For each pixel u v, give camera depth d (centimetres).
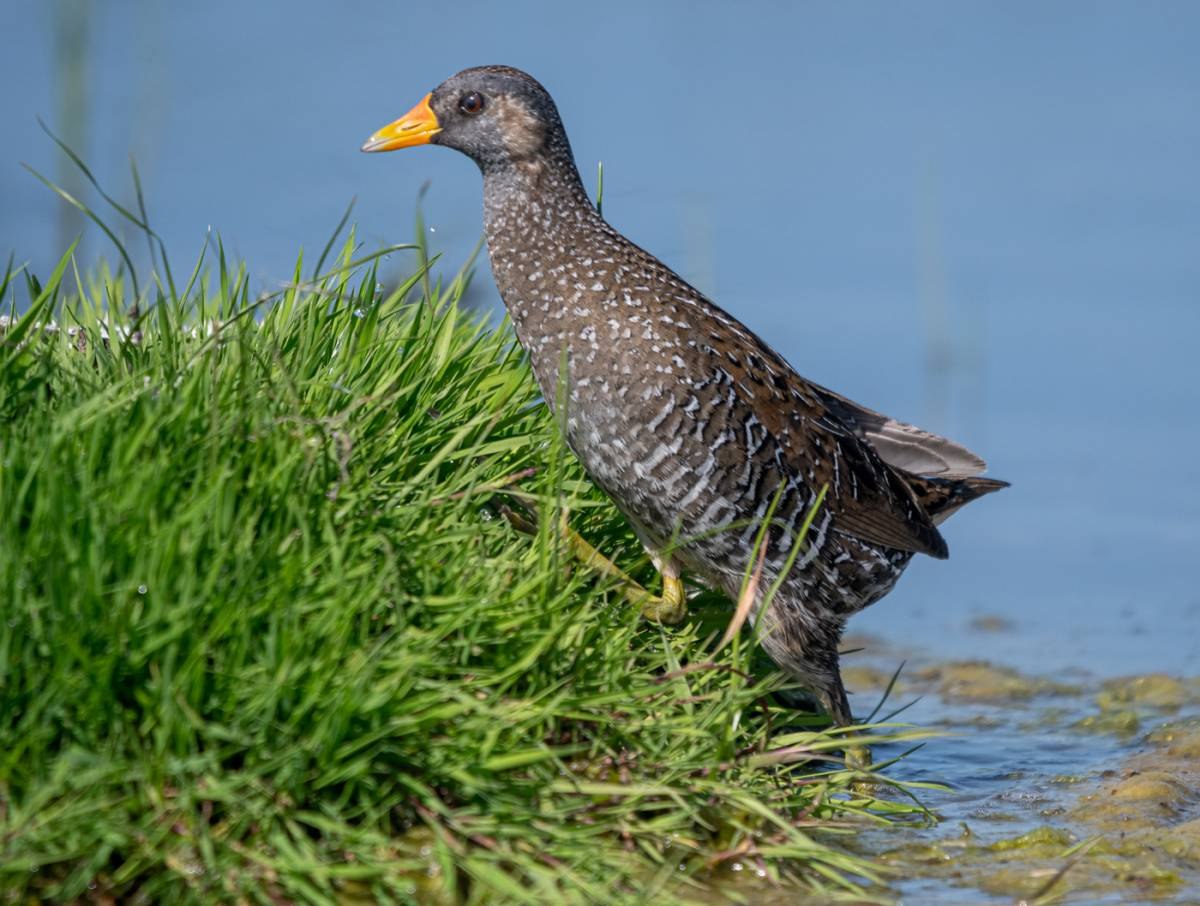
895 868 788
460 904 667
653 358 938
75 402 767
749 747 809
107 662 643
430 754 688
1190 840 828
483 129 994
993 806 912
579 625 782
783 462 973
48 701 641
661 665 888
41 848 620
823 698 1015
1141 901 750
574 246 973
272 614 675
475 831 677
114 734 647
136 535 676
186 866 640
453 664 725
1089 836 846
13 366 780
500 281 995
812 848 737
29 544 665
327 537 719
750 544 969
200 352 791
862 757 966
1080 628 1372
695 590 1024
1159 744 1050
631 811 726
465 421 923
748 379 969
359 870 639
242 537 694
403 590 740
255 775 642
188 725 645
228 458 723
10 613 645
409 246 864
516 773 713
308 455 744
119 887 642
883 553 1043
